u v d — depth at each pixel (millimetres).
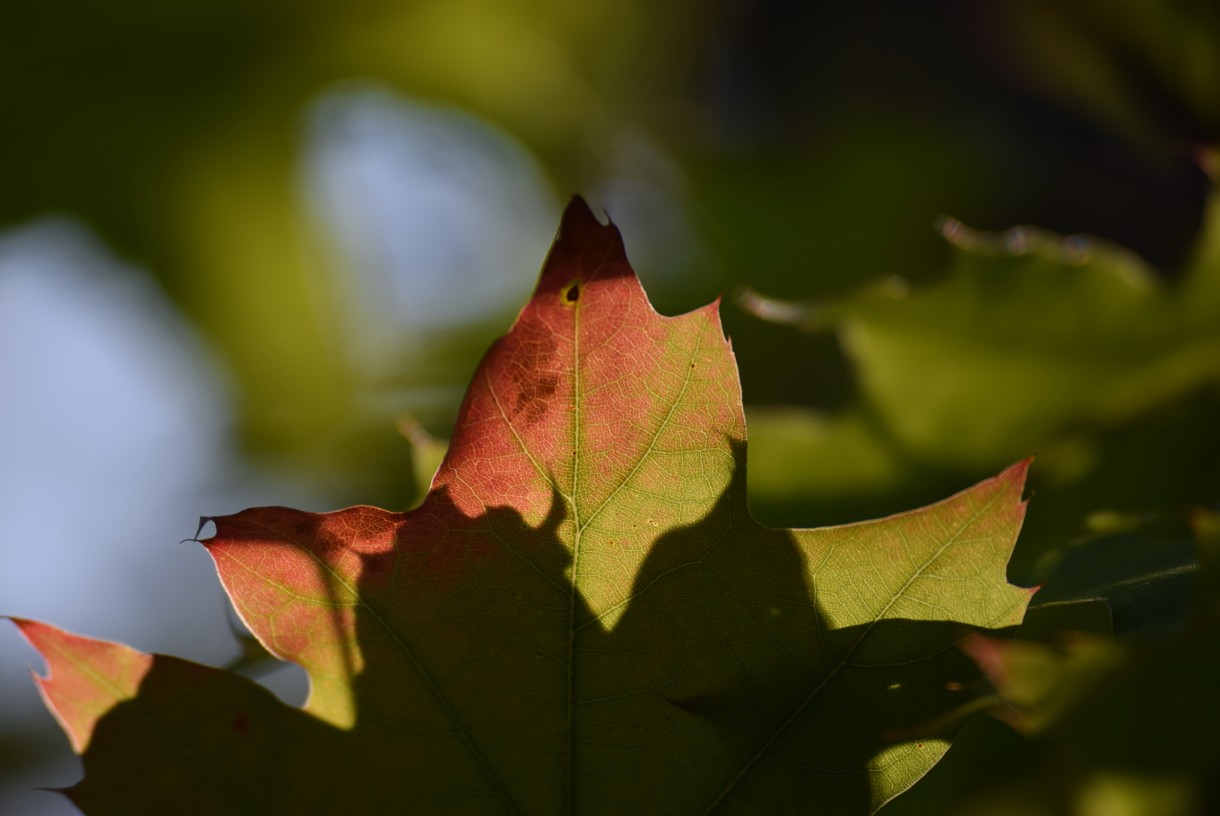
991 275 620
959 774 655
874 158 941
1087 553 561
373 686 528
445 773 530
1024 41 817
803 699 529
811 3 969
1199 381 625
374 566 525
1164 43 649
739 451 522
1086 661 516
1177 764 614
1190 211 838
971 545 525
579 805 532
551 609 528
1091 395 627
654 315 520
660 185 1008
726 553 526
